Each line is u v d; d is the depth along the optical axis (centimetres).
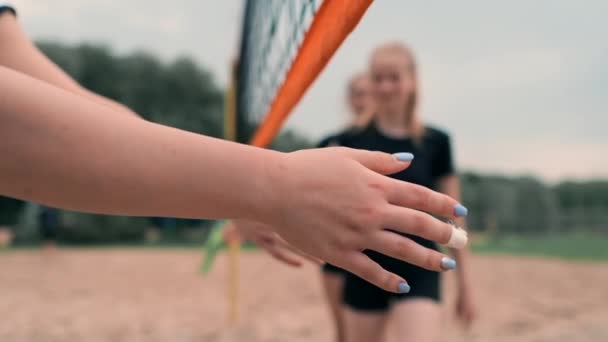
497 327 621
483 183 3156
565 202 3447
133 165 56
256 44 257
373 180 60
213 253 416
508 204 3020
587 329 607
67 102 56
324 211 59
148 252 1830
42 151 53
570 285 1012
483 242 2558
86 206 57
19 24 126
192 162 58
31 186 54
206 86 3234
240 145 62
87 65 3066
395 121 337
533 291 932
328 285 404
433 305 269
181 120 3089
